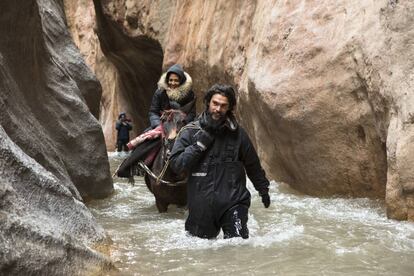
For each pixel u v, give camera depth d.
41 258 3.20
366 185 6.58
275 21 8.13
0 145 3.46
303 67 7.11
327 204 6.50
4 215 3.12
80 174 7.39
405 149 5.20
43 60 7.14
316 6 7.49
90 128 7.80
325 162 6.90
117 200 7.73
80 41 28.22
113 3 18.17
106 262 3.79
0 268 2.90
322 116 6.79
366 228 5.08
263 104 7.62
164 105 6.98
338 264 3.91
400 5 5.76
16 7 5.66
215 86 4.56
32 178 3.69
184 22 14.52
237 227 4.59
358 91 6.39
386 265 3.88
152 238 4.91
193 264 3.99
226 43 11.29
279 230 5.10
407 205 5.30
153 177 6.48
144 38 17.09
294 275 3.67
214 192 4.62
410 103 5.29
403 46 5.61
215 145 4.64
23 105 5.71
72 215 4.05
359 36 6.34
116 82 23.38
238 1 11.49
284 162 7.80
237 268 3.86
